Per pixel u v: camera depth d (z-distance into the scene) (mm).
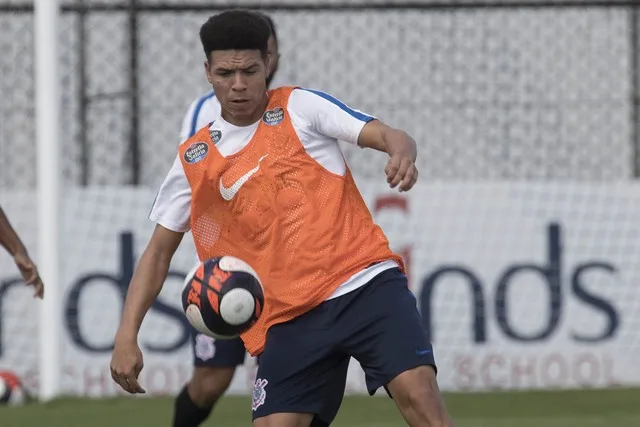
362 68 30812
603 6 30469
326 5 30328
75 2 31000
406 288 15453
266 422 15438
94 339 29953
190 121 21094
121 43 30484
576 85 30938
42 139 29391
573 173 30969
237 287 14602
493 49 30891
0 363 30062
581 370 30516
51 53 29469
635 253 30609
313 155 15398
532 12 30859
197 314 14695
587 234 30594
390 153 14328
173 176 15695
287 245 15297
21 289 30125
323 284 15156
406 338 14867
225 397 30266
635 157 30828
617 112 30922
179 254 29750
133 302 15578
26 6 30625
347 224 15367
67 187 29984
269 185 15320
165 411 27844
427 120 30906
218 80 15094
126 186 30438
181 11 30297
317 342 15195
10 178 30984
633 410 27547
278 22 30688
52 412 27875
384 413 27719
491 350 30359
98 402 29203
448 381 30344
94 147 30484
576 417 26750
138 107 30516
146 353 29781
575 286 30516
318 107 15352
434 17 30844
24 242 30516
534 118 30953
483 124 30906
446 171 30938
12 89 30906
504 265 30484
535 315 30500
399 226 30438
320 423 15961
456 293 30391
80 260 29984
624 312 30562
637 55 30797
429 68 30891
